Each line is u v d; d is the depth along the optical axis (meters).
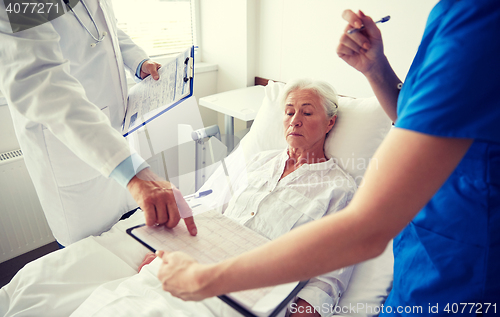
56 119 0.81
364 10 1.61
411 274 0.58
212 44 2.46
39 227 1.70
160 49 2.39
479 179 0.47
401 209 0.37
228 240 0.68
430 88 0.37
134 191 0.74
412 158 0.37
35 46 0.83
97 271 1.08
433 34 0.47
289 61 2.05
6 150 1.66
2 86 0.86
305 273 0.40
